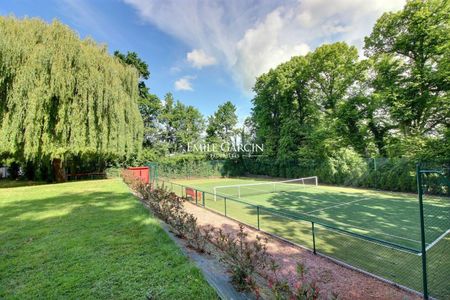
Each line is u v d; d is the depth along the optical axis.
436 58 15.39
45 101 14.23
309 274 4.56
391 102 16.48
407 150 15.10
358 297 3.75
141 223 6.38
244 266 3.17
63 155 16.03
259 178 30.84
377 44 18.53
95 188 14.12
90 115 15.77
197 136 40.84
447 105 14.29
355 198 13.95
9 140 13.46
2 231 5.79
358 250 5.88
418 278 4.43
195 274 3.54
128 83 20.03
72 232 5.66
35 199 10.39
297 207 11.49
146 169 20.95
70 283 3.34
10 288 3.23
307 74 23.84
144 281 3.38
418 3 15.48
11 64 13.35
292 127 25.22
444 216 9.37
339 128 20.73
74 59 15.34
